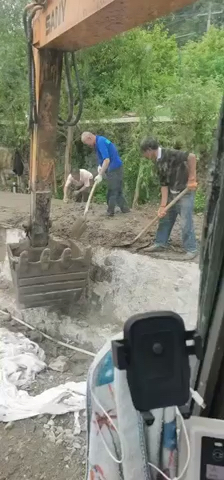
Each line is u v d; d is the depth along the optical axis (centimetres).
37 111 348
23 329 459
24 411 330
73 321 430
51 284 380
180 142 493
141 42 688
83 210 586
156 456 138
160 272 376
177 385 120
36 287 376
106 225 508
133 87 711
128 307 398
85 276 390
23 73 811
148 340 116
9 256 387
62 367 392
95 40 288
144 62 694
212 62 593
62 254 378
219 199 146
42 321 454
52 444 304
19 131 814
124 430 131
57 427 320
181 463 137
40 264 371
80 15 234
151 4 194
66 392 347
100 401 140
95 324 420
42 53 331
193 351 121
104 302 423
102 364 142
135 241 443
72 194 649
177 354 119
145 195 608
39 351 414
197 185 390
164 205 409
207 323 158
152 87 691
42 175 368
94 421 142
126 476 137
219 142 152
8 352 402
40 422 324
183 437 136
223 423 137
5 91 813
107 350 144
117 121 724
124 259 408
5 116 830
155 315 117
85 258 385
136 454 135
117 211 564
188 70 605
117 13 210
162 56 682
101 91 732
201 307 162
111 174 543
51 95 345
